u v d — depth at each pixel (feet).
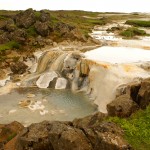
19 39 125.39
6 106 82.43
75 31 138.62
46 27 134.82
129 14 388.98
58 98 89.40
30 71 111.24
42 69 111.34
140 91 58.65
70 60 107.45
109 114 55.47
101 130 40.63
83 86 98.58
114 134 39.73
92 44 133.28
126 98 57.06
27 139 43.45
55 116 76.07
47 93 93.81
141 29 191.93
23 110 79.92
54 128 42.16
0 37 128.98
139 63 95.20
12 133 57.00
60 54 112.06
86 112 78.84
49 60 111.65
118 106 54.39
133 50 118.01
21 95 91.15
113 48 123.44
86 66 98.84
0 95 90.94
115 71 88.22
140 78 82.79
